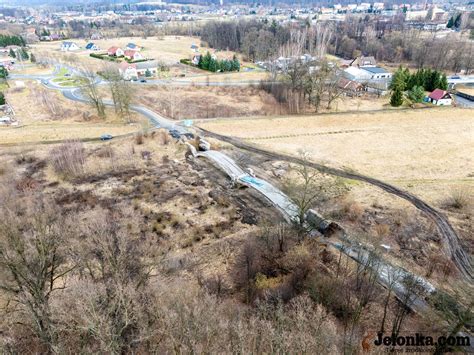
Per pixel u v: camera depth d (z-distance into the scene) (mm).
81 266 31344
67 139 72312
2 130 78500
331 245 42531
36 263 26594
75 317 23297
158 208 51594
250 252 41281
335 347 23297
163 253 41500
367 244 41406
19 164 63938
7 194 52312
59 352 21031
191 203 52875
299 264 38375
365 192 54406
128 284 25625
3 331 27047
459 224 46562
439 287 35344
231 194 55156
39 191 55531
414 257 40625
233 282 36906
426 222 46969
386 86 110875
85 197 53906
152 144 71625
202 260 41094
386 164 63719
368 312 31969
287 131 79688
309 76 96312
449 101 98812
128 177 60156
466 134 76750
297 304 26922
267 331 22172
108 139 73562
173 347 20625
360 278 35812
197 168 63344
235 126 81938
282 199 52781
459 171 60844
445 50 142000
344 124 83875
